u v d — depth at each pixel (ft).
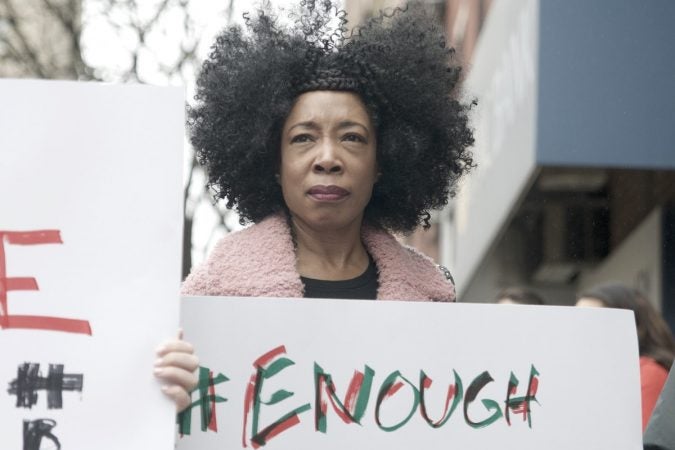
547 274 57.62
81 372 12.04
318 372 13.42
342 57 14.58
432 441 13.50
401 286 14.33
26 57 49.29
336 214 14.02
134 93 12.41
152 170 12.34
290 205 14.19
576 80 35.37
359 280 14.39
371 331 13.55
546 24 35.42
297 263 14.33
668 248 42.55
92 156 12.34
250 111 14.78
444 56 15.64
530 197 44.39
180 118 12.41
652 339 22.53
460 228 63.46
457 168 15.84
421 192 15.56
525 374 13.70
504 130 44.73
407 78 14.96
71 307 12.12
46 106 12.37
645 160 35.01
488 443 13.58
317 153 14.05
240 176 15.10
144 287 12.18
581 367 13.78
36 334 12.08
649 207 43.21
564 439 13.67
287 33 15.07
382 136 14.93
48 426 11.96
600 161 35.19
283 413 13.33
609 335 13.83
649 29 35.19
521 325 13.75
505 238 54.03
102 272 12.19
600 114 35.27
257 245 14.17
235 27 15.39
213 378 13.28
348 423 13.39
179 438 13.16
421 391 13.55
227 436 13.23
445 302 13.87
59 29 49.19
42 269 12.17
